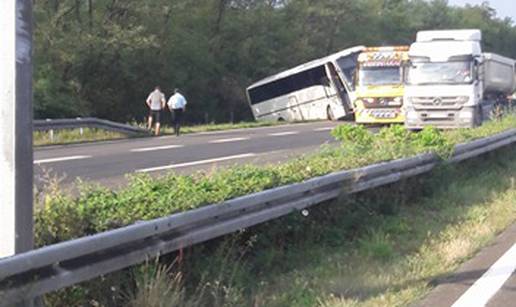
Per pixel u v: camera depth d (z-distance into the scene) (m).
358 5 77.62
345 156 13.02
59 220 6.98
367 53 36.06
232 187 9.18
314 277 8.72
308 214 10.13
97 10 46.44
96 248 6.14
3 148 5.84
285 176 10.41
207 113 56.22
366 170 11.42
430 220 12.36
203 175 10.48
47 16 44.09
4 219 5.84
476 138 17.92
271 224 9.38
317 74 47.38
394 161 12.59
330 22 72.75
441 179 14.66
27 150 5.87
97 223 7.18
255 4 62.28
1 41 5.84
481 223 12.06
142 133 32.47
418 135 15.84
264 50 61.22
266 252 9.01
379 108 35.44
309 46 68.25
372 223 11.36
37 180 9.80
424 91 28.81
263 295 7.88
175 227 7.18
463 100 28.45
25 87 5.85
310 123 43.62
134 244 6.73
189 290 7.50
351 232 10.88
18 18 5.80
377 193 12.37
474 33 31.12
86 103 45.78
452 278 8.73
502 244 10.66
